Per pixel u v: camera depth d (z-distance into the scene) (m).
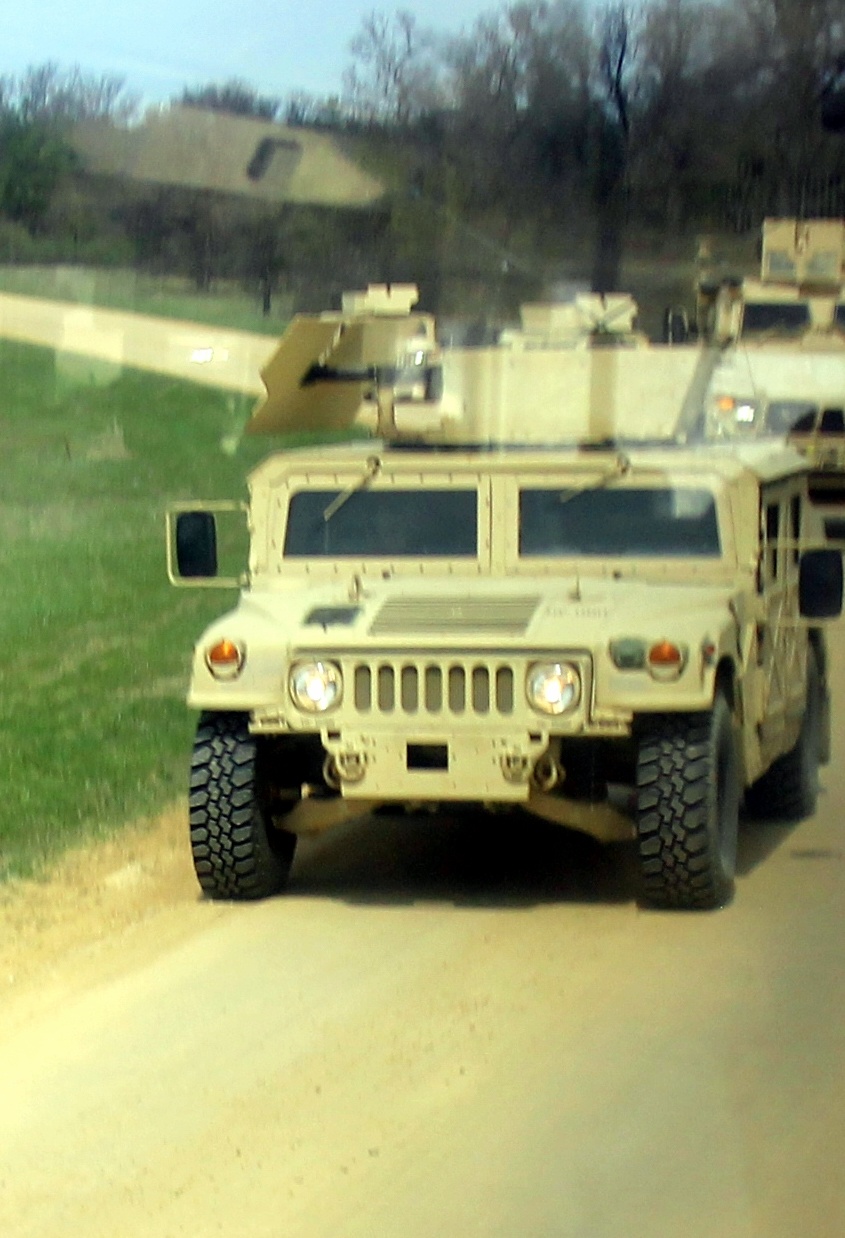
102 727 22.89
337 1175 10.21
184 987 13.51
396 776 14.84
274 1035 12.43
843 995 12.95
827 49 41.62
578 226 39.88
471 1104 11.14
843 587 15.89
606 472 16.50
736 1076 11.48
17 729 22.69
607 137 40.84
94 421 44.72
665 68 41.44
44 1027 12.70
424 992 13.26
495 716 14.67
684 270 40.06
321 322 17.14
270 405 18.20
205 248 35.38
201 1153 10.55
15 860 17.05
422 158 35.16
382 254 35.78
